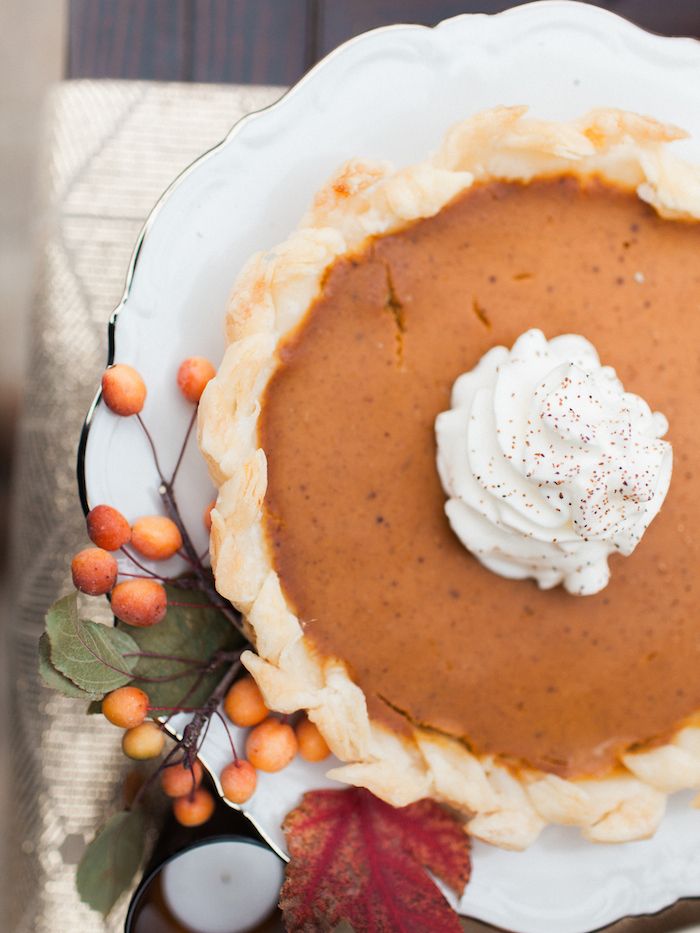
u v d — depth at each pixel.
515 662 0.51
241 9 0.56
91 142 0.55
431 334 0.50
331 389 0.50
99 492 0.50
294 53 0.56
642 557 0.51
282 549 0.50
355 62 0.50
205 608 0.50
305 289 0.49
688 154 0.52
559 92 0.51
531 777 0.51
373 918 0.50
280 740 0.50
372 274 0.50
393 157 0.51
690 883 0.52
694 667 0.51
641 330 0.50
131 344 0.50
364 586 0.50
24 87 0.74
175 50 0.56
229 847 0.51
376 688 0.50
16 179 0.74
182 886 0.51
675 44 0.52
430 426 0.50
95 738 0.56
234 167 0.50
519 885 0.52
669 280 0.50
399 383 0.50
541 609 0.50
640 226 0.50
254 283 0.48
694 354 0.50
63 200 0.55
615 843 0.51
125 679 0.48
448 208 0.50
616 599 0.51
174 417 0.50
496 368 0.49
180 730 0.50
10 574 0.60
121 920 0.56
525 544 0.49
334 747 0.49
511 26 0.51
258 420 0.49
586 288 0.50
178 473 0.50
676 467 0.50
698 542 0.51
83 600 0.55
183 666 0.50
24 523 0.56
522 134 0.49
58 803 0.56
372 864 0.50
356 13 0.56
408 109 0.51
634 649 0.51
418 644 0.50
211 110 0.56
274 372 0.49
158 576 0.50
